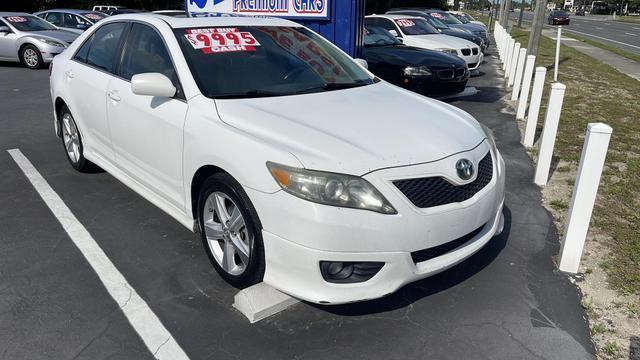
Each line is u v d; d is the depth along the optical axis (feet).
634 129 24.26
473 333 9.31
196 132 10.21
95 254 11.68
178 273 10.96
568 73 44.73
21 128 22.29
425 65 27.20
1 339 8.86
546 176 16.56
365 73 13.92
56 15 53.16
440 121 10.66
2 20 43.42
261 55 12.43
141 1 99.60
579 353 8.86
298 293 8.77
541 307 10.09
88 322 9.36
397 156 8.87
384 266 8.67
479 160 9.94
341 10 22.97
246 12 25.63
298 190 8.39
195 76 11.09
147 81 10.60
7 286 10.39
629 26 167.94
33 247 11.96
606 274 11.25
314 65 13.00
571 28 143.64
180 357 8.55
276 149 8.79
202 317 9.55
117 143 13.35
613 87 38.09
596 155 10.44
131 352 8.64
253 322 9.43
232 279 10.16
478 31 60.34
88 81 14.39
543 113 27.25
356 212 8.32
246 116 10.01
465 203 9.28
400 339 9.11
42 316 9.49
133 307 9.80
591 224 13.60
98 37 15.01
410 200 8.64
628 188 16.34
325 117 10.15
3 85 34.37
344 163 8.50
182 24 12.48
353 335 9.18
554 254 12.16
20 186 15.58
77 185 15.69
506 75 40.81
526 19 203.72
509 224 13.78
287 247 8.63
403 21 39.22
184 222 11.27
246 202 9.13
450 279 11.00
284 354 8.68
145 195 12.64
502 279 11.05
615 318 9.78
